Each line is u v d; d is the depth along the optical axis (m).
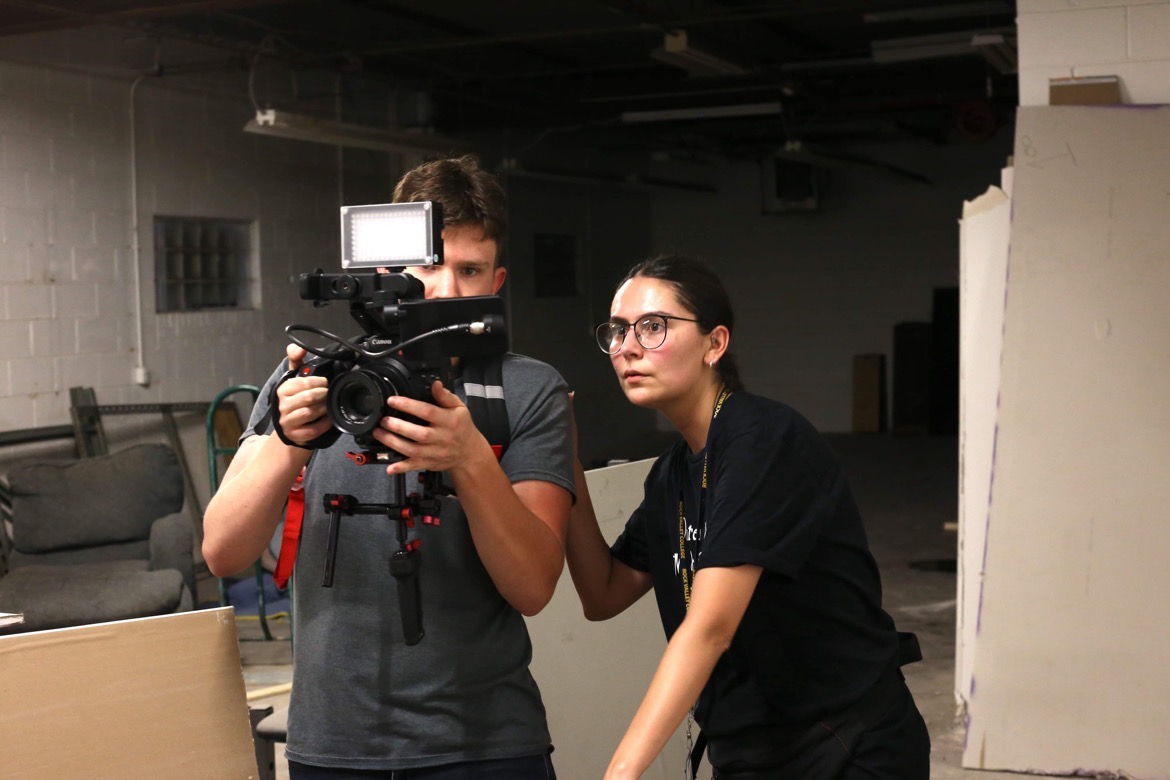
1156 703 3.06
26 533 4.53
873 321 11.59
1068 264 3.16
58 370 5.35
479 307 1.11
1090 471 3.12
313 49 6.55
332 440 1.12
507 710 1.20
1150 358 3.09
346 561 1.20
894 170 10.58
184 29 5.81
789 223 11.84
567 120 8.90
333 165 7.22
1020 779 3.12
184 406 5.98
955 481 8.47
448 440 1.04
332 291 1.11
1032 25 3.47
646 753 1.16
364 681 1.18
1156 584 3.07
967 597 3.56
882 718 1.37
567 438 1.27
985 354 3.48
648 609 2.21
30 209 5.22
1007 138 10.98
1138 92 3.40
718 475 1.32
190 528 4.44
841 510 1.36
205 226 6.29
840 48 8.27
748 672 1.37
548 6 6.49
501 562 1.14
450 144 7.52
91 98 5.52
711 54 6.29
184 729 1.19
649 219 12.19
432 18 6.68
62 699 1.12
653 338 1.36
